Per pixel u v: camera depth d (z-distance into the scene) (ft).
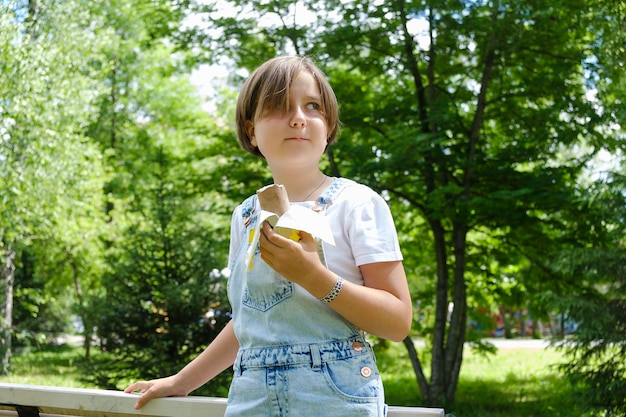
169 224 28.96
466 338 36.19
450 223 34.63
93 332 28.35
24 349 57.67
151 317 27.66
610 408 25.02
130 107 64.69
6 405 5.97
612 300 25.86
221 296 28.19
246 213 5.43
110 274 28.86
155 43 34.19
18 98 38.88
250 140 5.39
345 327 4.58
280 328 4.61
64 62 43.32
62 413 5.92
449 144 32.37
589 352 25.53
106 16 62.13
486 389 39.34
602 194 25.39
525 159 31.07
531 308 35.35
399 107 31.45
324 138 5.02
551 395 35.65
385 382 42.75
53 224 46.44
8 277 47.37
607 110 28.78
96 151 47.01
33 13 43.83
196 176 34.73
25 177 41.47
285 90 4.89
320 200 4.84
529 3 27.96
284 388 4.45
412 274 39.17
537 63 31.42
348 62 32.35
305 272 4.14
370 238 4.62
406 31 30.22
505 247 35.27
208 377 5.53
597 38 28.99
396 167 29.71
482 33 29.40
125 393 5.54
